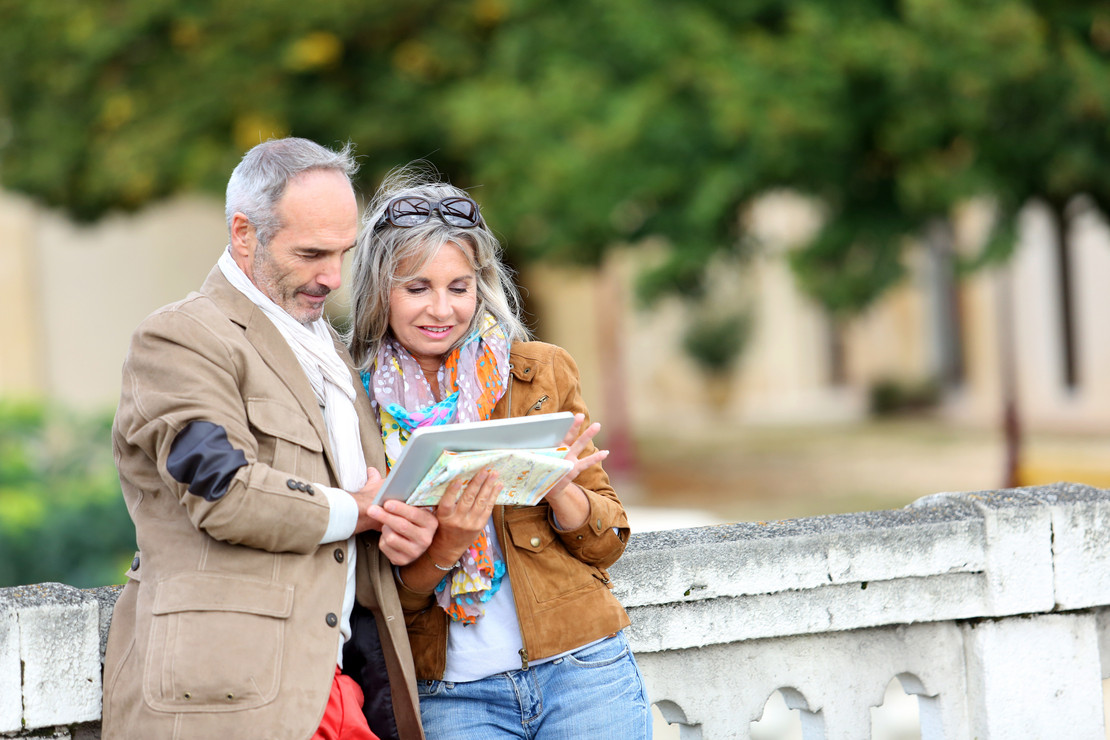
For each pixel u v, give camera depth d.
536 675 5.29
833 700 7.02
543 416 4.81
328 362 4.98
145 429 4.48
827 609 6.86
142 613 4.61
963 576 7.11
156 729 4.44
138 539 4.70
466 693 5.29
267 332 4.80
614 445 34.50
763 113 21.27
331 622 4.70
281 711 4.48
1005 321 28.45
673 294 26.12
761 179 22.92
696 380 55.47
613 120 22.08
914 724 12.12
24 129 27.27
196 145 25.08
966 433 41.44
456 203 5.20
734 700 6.82
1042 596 7.18
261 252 4.77
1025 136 22.11
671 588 6.53
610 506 5.42
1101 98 21.05
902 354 51.00
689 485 33.53
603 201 22.47
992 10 21.02
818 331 53.09
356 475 5.00
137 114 25.62
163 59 25.88
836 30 21.84
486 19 25.55
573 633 5.29
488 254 5.28
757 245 26.05
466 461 4.65
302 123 25.62
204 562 4.56
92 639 5.33
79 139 26.61
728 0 22.97
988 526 7.08
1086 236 42.28
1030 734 7.25
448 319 5.17
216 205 28.55
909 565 6.95
